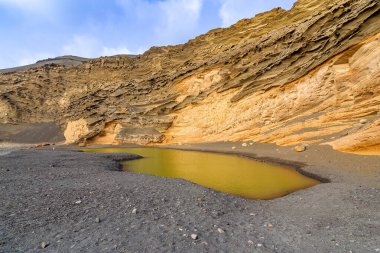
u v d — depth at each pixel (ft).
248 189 46.65
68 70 283.38
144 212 29.22
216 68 159.74
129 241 21.40
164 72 198.90
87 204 31.58
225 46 167.12
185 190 40.47
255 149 101.35
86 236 22.16
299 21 124.16
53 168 62.18
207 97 151.74
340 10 99.60
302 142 85.46
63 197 34.35
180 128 163.32
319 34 104.83
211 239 22.67
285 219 28.84
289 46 118.62
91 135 186.29
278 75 113.50
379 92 69.77
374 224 25.49
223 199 36.60
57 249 19.56
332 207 32.22
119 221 26.09
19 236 21.67
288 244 21.97
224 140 131.85
